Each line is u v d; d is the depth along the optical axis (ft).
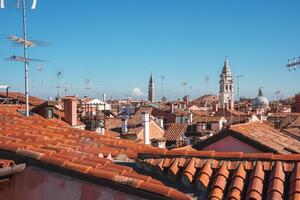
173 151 24.61
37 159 21.49
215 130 133.49
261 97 343.26
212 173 21.90
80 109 135.03
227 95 424.87
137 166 25.23
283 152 41.34
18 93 118.73
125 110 197.67
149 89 535.60
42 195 21.44
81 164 21.30
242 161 22.06
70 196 20.51
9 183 22.30
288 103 359.05
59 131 34.76
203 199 20.48
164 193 17.84
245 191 19.90
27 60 55.67
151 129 128.06
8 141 25.86
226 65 435.94
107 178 19.22
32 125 36.11
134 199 18.71
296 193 18.51
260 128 51.11
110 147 30.09
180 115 183.42
